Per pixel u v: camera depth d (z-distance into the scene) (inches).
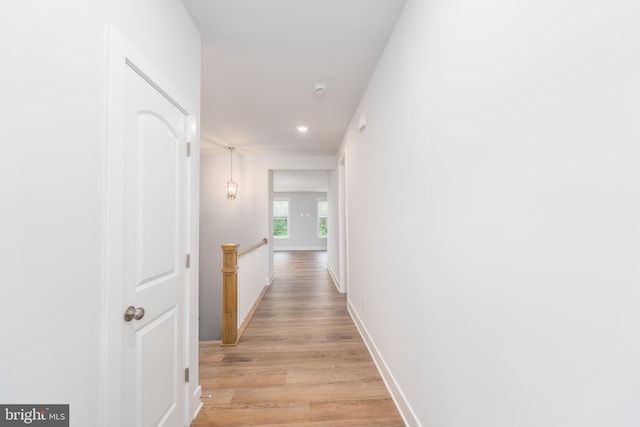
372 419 65.5
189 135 65.8
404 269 64.7
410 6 60.6
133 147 45.3
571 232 24.3
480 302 37.2
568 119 24.4
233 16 66.6
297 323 128.4
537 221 27.8
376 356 89.4
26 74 27.9
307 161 208.2
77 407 33.8
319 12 65.6
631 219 19.8
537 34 27.6
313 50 80.0
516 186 30.6
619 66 20.4
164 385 54.4
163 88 53.7
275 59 84.4
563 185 25.0
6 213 26.2
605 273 21.7
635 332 19.7
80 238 34.3
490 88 34.8
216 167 200.5
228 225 200.5
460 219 41.8
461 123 41.4
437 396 49.2
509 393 32.0
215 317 197.5
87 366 35.3
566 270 24.9
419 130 56.2
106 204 38.5
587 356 23.1
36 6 28.9
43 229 29.6
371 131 94.3
